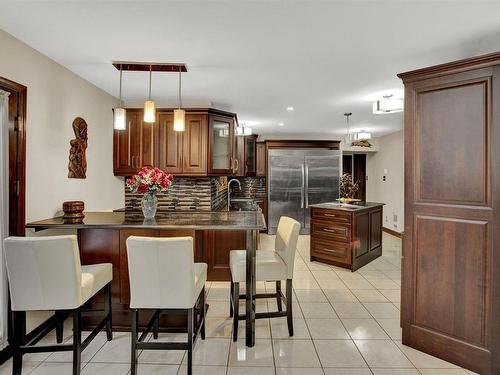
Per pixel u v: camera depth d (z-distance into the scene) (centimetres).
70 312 243
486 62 196
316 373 207
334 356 226
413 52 250
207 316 292
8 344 228
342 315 294
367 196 816
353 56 258
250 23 205
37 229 245
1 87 219
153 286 199
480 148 202
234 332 245
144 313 262
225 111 428
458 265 213
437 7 185
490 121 197
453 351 216
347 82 325
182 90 358
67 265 194
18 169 235
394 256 513
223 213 311
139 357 225
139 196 433
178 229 233
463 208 210
